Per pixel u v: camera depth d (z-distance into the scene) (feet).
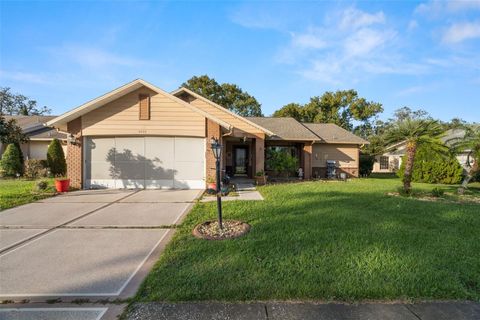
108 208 24.64
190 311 8.73
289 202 26.25
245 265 11.92
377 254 13.24
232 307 8.93
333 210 22.65
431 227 18.13
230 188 35.94
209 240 15.42
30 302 9.53
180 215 22.00
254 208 23.44
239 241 15.05
